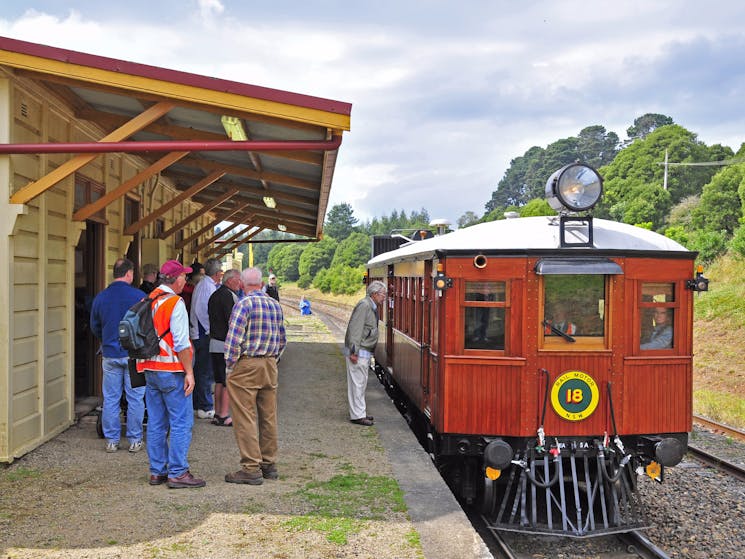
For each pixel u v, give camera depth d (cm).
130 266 685
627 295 623
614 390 621
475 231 671
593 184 625
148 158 1003
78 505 518
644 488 780
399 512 527
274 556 439
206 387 846
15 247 623
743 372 1480
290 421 858
